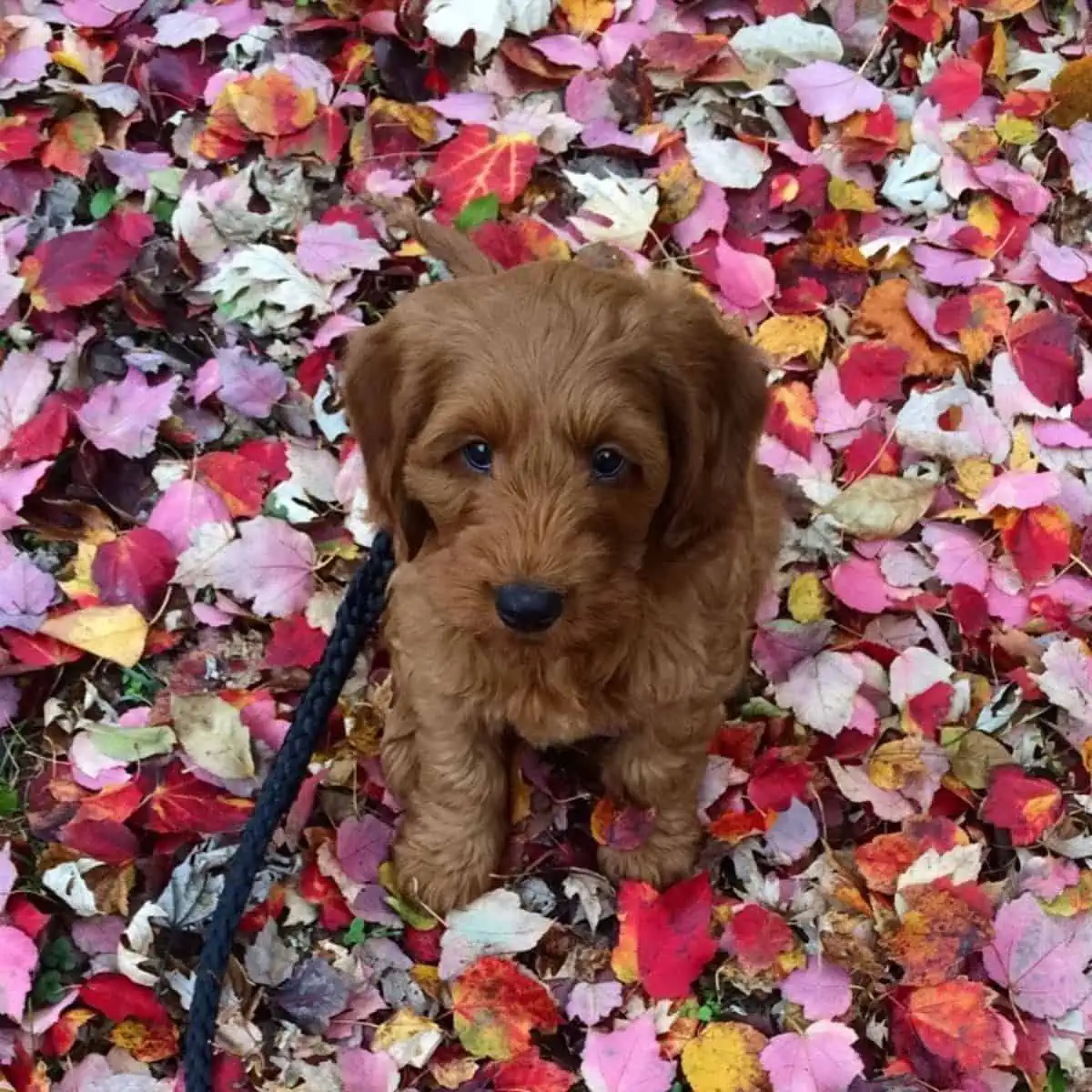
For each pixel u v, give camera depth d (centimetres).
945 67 120
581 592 73
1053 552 101
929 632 99
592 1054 83
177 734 90
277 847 89
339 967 86
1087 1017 87
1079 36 125
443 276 108
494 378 73
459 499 75
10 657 92
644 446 74
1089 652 98
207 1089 78
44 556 97
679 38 118
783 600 100
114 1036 83
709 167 114
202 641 96
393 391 77
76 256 103
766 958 86
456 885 88
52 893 86
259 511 99
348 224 108
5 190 107
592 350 74
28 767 91
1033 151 119
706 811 93
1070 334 109
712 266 110
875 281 113
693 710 85
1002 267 113
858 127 117
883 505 101
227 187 109
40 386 100
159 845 89
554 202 114
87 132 110
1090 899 90
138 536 96
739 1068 83
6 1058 81
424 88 117
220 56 117
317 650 95
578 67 118
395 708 90
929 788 93
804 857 92
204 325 106
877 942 87
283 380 103
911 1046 85
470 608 74
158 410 100
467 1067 84
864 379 107
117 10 116
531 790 93
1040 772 96
